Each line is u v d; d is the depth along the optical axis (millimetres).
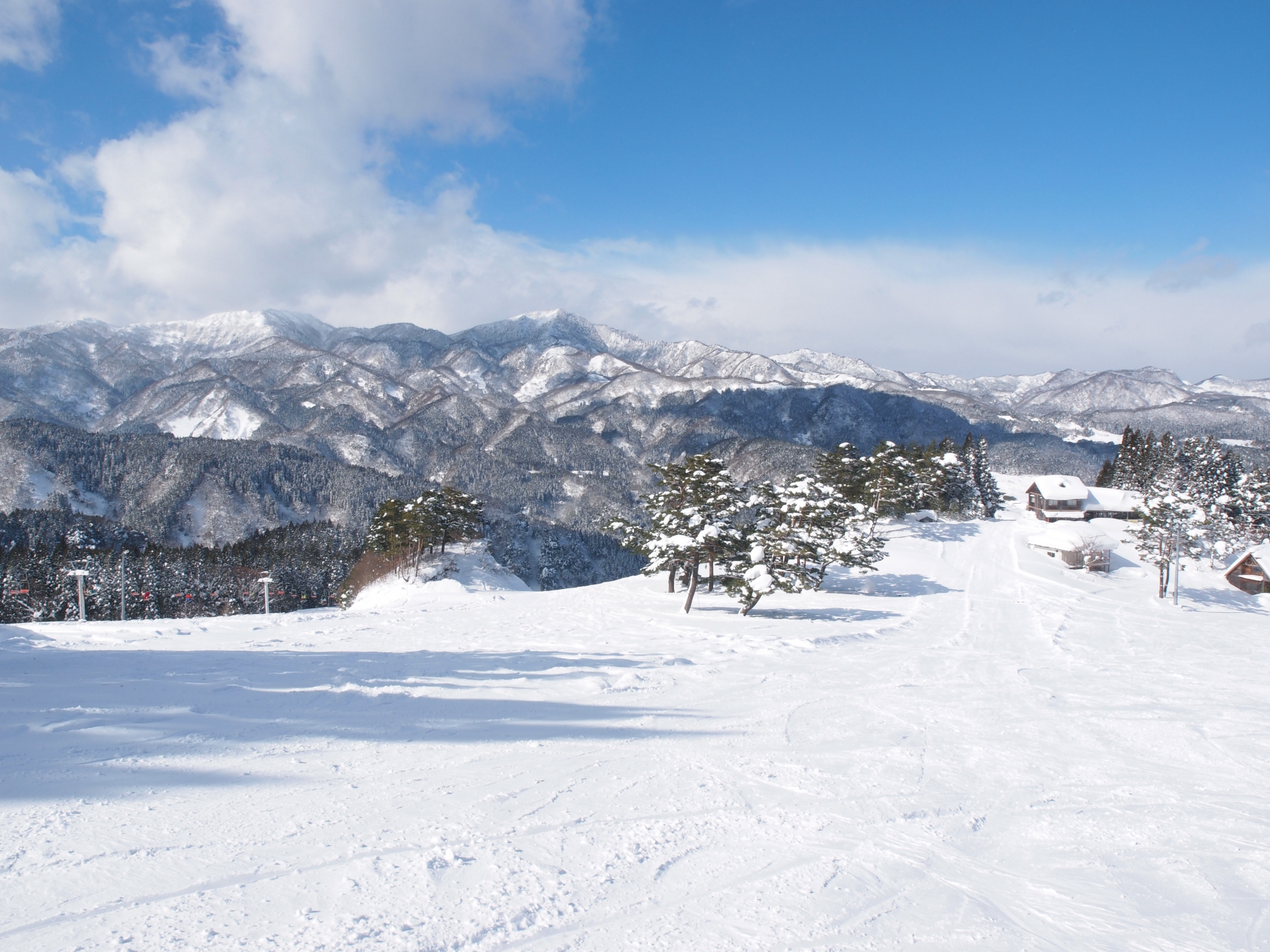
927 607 33688
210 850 4383
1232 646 23859
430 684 10352
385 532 59781
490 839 4758
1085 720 9922
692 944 3578
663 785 6191
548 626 22672
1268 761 7914
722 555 28328
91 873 3967
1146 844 5391
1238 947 3879
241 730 7293
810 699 10836
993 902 4336
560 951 3428
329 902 3752
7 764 5824
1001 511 77500
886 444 60188
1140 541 53750
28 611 61438
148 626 21312
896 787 6512
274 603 76188
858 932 3836
